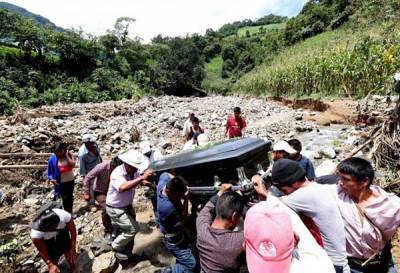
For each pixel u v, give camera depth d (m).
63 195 6.12
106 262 4.85
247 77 45.12
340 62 16.77
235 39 95.50
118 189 4.57
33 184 7.97
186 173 3.87
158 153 5.92
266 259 1.89
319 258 2.10
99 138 11.87
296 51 38.66
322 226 2.58
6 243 5.56
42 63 38.41
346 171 2.71
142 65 54.03
